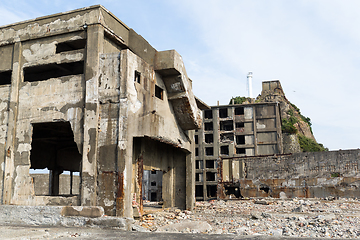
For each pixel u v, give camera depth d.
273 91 66.50
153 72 14.77
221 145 46.28
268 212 17.00
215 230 11.61
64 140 21.98
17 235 8.31
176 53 14.95
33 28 14.52
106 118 12.45
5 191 13.68
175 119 16.92
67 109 13.25
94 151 12.30
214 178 46.94
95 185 12.07
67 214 11.66
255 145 44.84
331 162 27.45
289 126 57.53
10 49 15.02
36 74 16.92
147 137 13.95
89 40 13.27
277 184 29.23
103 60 12.92
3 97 14.63
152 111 14.23
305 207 19.20
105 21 13.64
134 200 13.80
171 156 19.22
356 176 26.28
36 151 21.66
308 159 28.42
